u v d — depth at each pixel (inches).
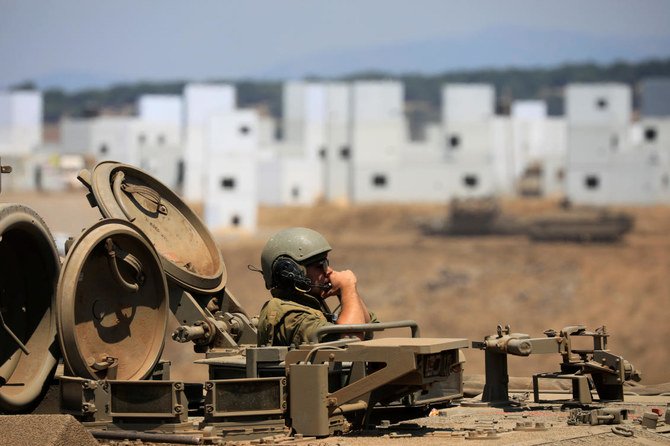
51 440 804.0
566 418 1059.3
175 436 896.3
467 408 1154.0
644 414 1000.2
